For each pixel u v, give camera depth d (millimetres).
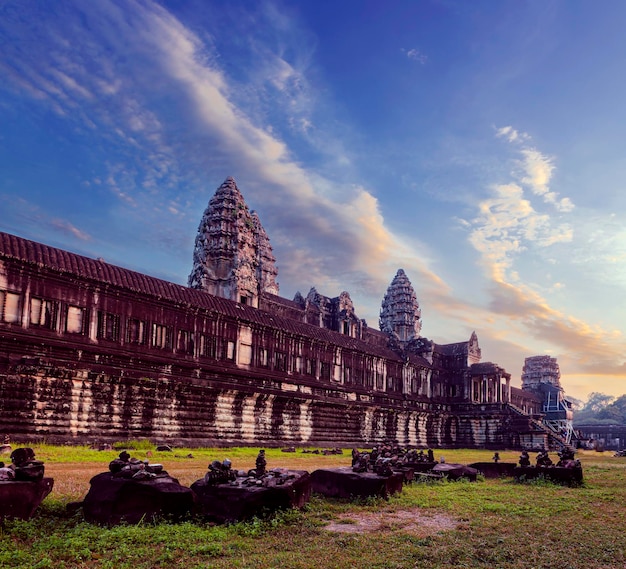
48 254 43688
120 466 15703
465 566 12477
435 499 22000
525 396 130250
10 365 38688
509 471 33156
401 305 134250
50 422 40219
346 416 71625
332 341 73312
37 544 12570
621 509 20906
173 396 49344
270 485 16547
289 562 12289
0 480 13992
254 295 78500
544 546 14375
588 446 100875
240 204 81312
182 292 53875
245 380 57656
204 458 37875
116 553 12383
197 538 13727
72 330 43531
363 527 16328
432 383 98750
